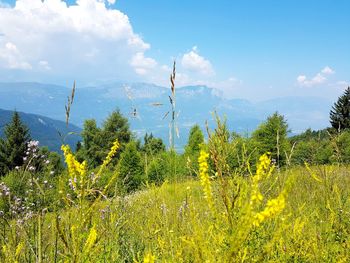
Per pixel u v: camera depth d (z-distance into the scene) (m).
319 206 4.24
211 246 2.37
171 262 2.96
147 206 4.41
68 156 2.46
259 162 2.06
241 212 2.04
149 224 4.26
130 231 4.39
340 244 3.43
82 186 2.48
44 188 3.99
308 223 3.74
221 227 2.37
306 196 4.69
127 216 4.39
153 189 3.79
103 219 3.83
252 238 2.35
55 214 2.82
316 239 3.39
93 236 2.43
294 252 2.98
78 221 2.46
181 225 3.22
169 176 3.62
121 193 4.50
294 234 3.18
